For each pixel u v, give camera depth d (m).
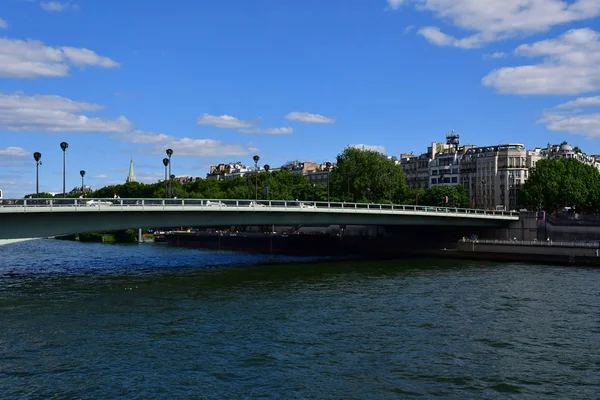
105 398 27.22
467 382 29.64
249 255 113.06
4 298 53.16
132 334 39.19
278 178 198.38
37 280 66.50
